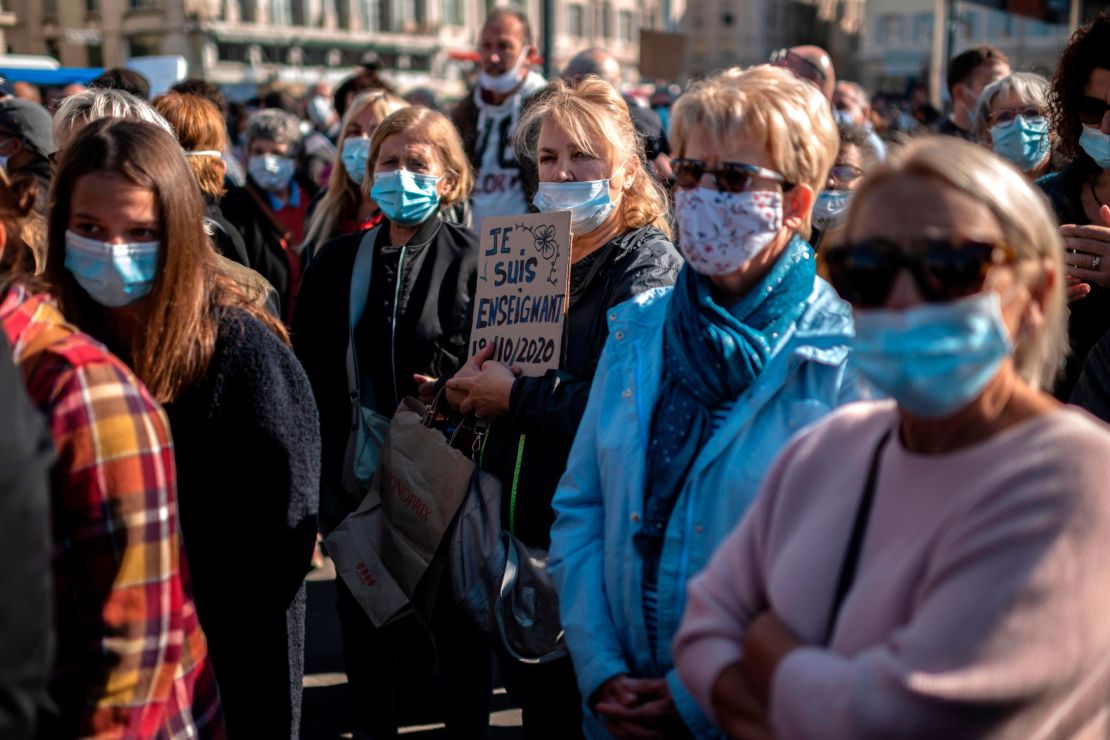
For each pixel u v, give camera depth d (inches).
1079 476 49.1
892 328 52.7
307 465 90.3
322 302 135.9
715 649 62.2
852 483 58.7
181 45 1675.7
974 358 51.5
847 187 146.8
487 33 237.5
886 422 59.5
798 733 53.6
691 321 81.4
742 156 77.0
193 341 84.3
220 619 89.2
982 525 50.1
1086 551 47.9
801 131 77.2
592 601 82.0
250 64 1771.7
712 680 61.5
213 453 86.7
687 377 80.2
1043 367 57.2
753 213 77.1
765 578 62.3
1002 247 51.8
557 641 99.1
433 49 2075.5
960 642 48.6
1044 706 48.0
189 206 83.0
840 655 54.9
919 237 51.9
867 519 57.1
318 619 183.6
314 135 275.0
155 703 71.1
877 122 423.2
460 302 133.4
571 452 88.3
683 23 2974.9
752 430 78.7
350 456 130.0
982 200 52.3
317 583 200.2
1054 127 121.0
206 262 86.9
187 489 87.0
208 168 159.6
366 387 133.4
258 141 236.5
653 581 79.8
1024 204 53.4
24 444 53.7
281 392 88.2
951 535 51.3
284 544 88.8
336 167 184.9
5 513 51.8
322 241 186.1
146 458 70.9
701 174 78.5
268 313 94.0
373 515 113.9
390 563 110.0
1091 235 103.0
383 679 128.1
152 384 83.7
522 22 238.8
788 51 230.7
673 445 80.1
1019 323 55.0
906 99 828.6
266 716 90.9
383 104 181.8
